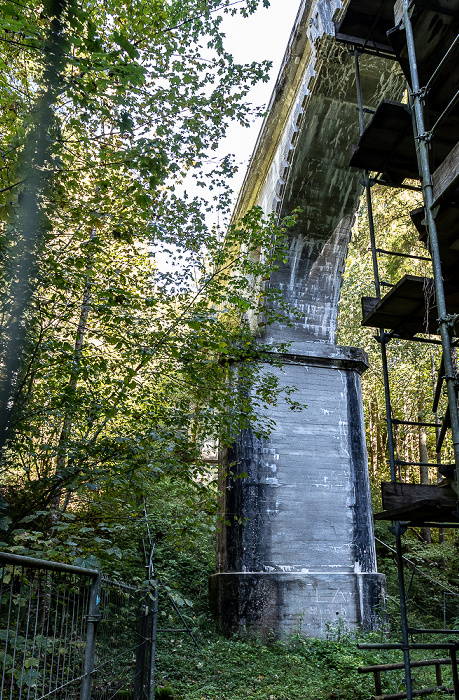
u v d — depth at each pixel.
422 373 18.62
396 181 7.26
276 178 13.71
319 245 14.05
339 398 13.96
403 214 19.23
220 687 8.35
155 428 6.47
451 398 4.00
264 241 8.10
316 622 11.78
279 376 13.65
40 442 6.14
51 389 5.99
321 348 14.12
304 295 14.29
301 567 12.31
